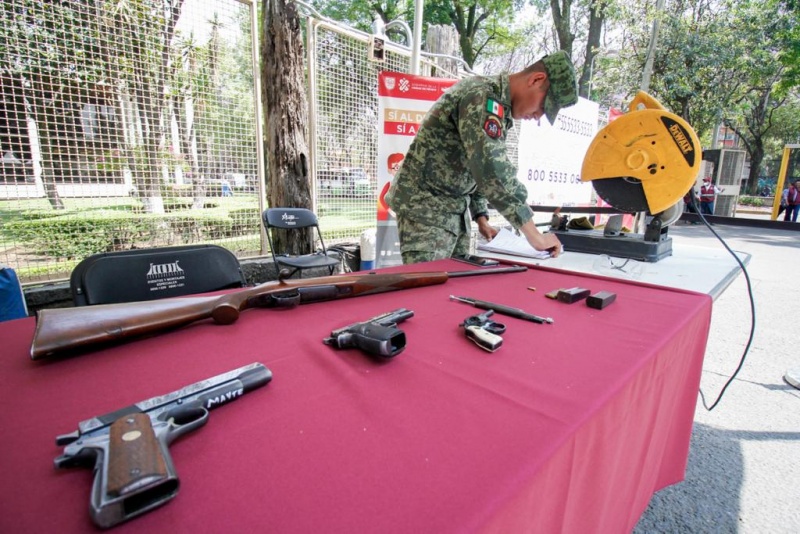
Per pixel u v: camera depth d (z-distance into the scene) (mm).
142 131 2473
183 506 379
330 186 3312
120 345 751
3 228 2164
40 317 713
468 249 2119
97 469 384
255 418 526
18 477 411
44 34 2139
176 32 2496
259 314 949
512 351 768
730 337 3102
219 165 2760
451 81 2912
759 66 9984
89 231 2381
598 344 819
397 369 676
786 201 10820
